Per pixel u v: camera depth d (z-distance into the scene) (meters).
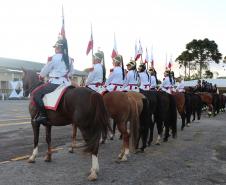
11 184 6.45
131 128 8.84
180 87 19.55
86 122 6.93
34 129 8.11
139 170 7.71
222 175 7.41
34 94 7.79
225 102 34.00
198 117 21.00
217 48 89.62
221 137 13.42
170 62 18.47
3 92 48.91
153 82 13.09
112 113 8.59
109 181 6.77
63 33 8.12
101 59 9.48
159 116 11.24
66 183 6.57
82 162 8.35
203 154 9.74
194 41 90.44
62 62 7.98
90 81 9.30
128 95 9.05
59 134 13.22
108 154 9.48
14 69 52.81
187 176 7.28
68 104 7.18
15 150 9.67
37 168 7.68
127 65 10.73
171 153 9.83
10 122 16.94
